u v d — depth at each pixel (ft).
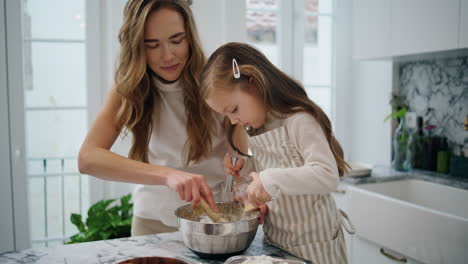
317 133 3.39
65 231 8.35
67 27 7.95
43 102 7.95
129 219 7.54
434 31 6.44
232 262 2.86
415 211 5.78
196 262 2.93
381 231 6.41
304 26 9.30
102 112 4.28
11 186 7.52
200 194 3.51
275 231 3.74
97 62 8.13
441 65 7.63
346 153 9.86
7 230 7.55
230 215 3.80
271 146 3.66
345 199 7.28
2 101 7.34
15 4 7.27
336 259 3.68
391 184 7.39
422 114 8.11
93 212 7.68
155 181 3.60
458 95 7.29
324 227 3.64
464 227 5.08
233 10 8.18
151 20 3.85
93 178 8.29
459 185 6.49
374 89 9.02
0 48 7.25
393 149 8.53
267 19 9.15
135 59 3.93
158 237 3.78
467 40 5.84
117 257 3.25
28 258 3.21
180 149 4.60
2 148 7.39
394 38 7.32
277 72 3.62
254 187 3.23
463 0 5.89
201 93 3.77
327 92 9.68
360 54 8.27
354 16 8.42
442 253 5.40
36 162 8.00
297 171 3.18
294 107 3.50
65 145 8.18
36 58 7.82
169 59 3.98
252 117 3.59
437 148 7.68
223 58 3.59
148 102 4.39
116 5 7.84
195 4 8.04
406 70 8.45
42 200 8.11
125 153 7.77
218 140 4.66
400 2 7.13
